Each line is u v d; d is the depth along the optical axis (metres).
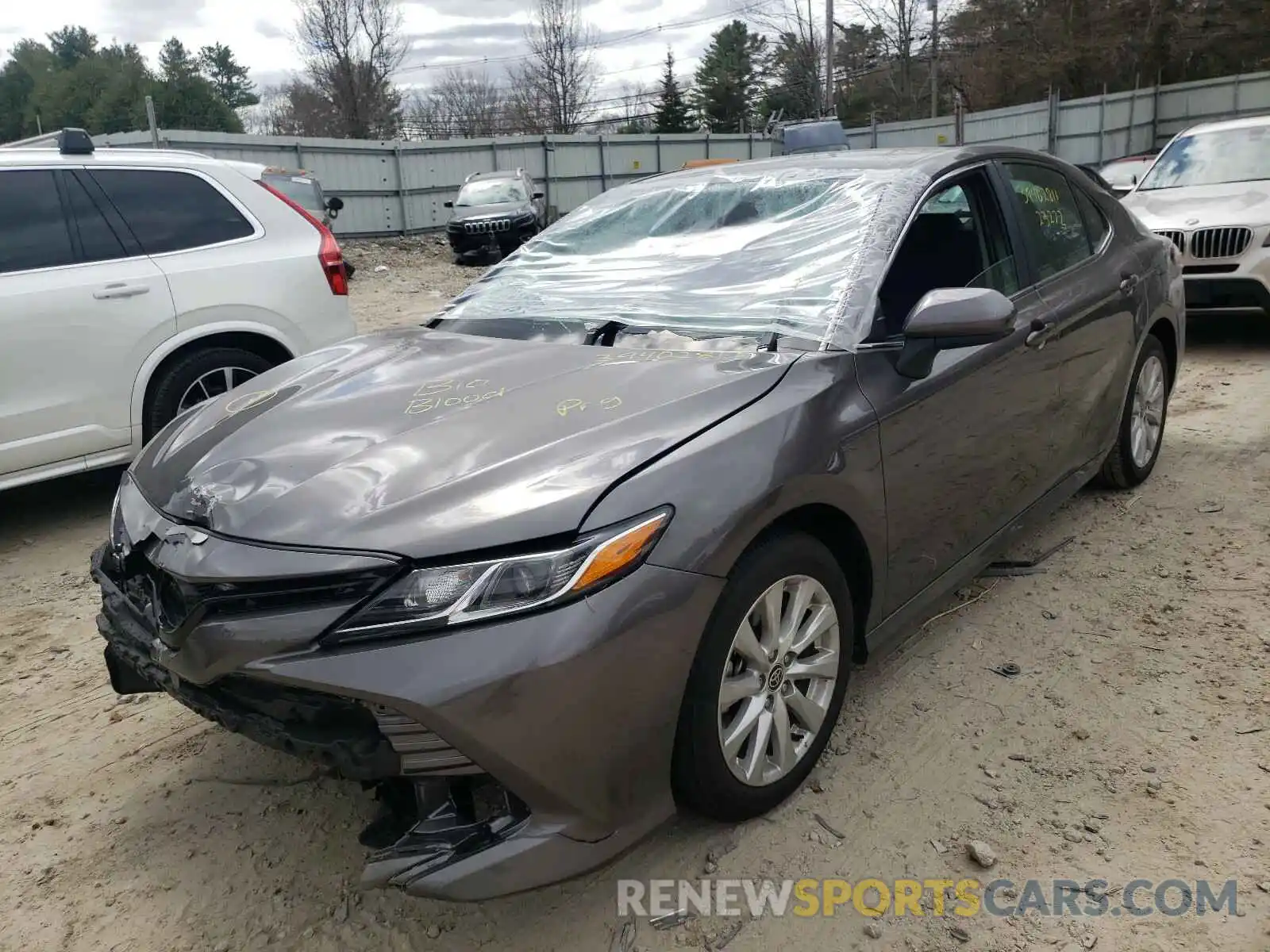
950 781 2.62
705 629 2.16
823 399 2.50
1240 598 3.51
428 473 2.17
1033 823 2.44
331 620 1.95
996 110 33.00
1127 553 3.95
